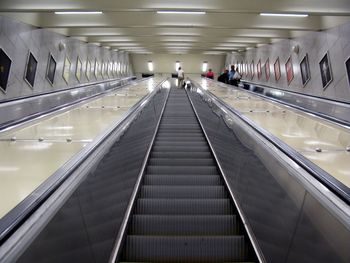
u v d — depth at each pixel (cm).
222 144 571
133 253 275
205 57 2828
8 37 870
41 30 1091
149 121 736
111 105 742
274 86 1580
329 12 748
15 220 160
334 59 955
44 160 311
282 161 288
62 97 958
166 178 443
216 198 385
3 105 609
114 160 351
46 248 162
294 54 1298
